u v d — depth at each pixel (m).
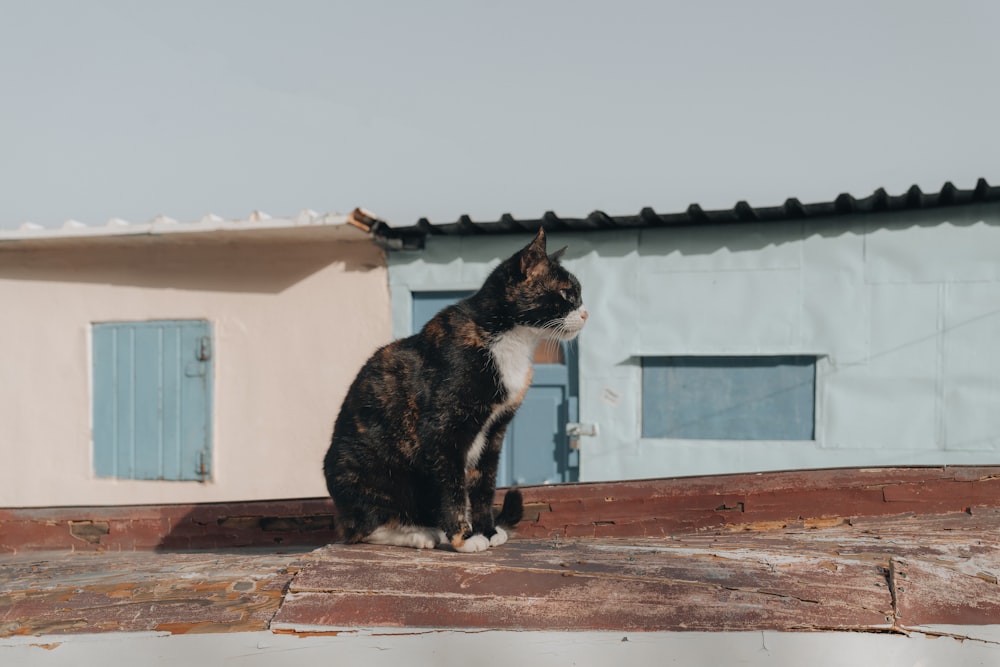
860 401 5.84
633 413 6.23
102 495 7.26
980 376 5.61
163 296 7.12
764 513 2.85
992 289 5.57
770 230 5.96
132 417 7.21
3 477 7.46
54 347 7.36
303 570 2.42
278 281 6.86
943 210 5.64
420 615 2.20
